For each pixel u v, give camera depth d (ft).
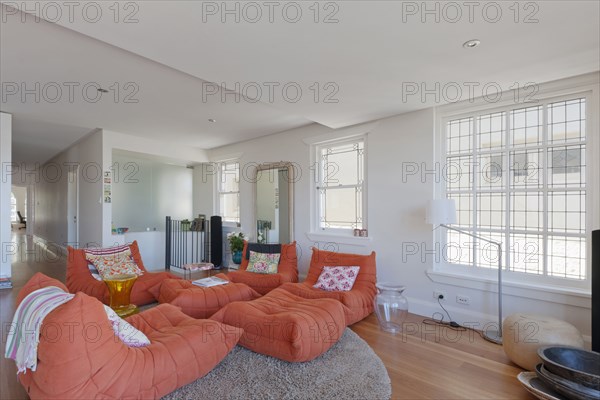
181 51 7.29
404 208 12.17
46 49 8.22
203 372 6.86
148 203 21.81
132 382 5.68
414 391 6.89
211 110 13.34
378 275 12.87
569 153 9.26
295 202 16.34
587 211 8.95
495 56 7.63
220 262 19.69
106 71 9.54
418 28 6.40
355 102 10.82
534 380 6.92
